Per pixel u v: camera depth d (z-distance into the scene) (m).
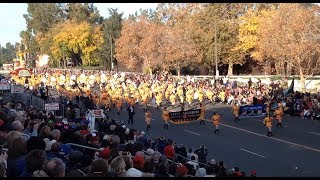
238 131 38.53
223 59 86.56
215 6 86.25
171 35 83.50
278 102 46.62
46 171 8.33
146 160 13.91
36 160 8.46
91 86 71.88
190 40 83.56
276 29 62.47
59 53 122.00
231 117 45.97
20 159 9.41
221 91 56.53
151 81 67.75
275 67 78.19
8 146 9.84
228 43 84.00
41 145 10.12
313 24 59.94
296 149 31.47
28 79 67.75
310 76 66.62
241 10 87.88
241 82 70.31
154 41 84.56
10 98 44.28
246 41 82.12
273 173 25.23
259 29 76.69
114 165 9.88
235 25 84.88
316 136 35.81
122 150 15.73
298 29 58.94
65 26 121.31
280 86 58.81
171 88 59.03
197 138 35.72
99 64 120.56
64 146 12.52
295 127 39.91
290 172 25.42
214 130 39.09
